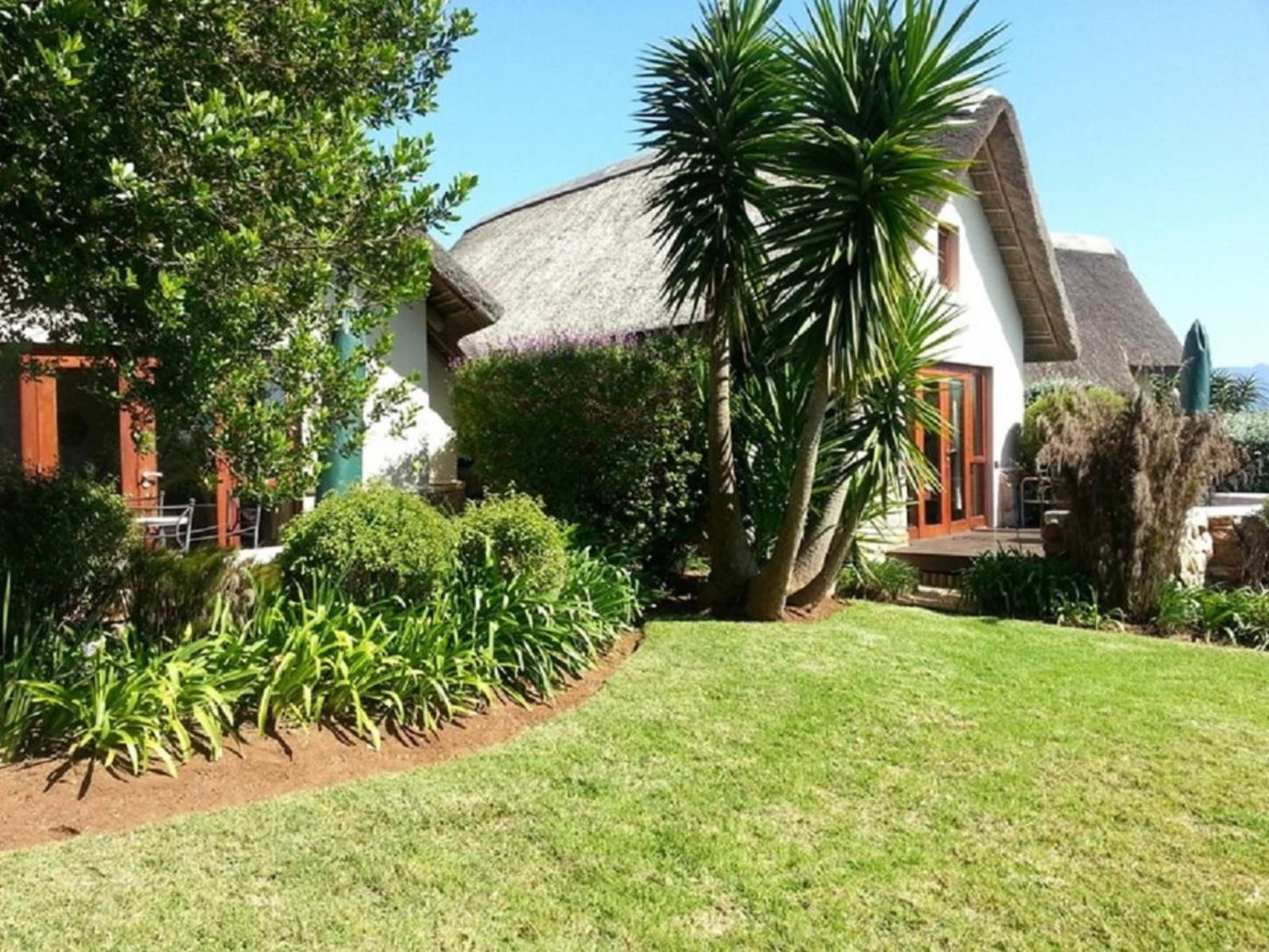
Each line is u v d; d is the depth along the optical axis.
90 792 3.97
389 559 5.78
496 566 6.44
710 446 8.66
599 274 14.60
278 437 4.12
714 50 8.27
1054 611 8.93
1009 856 3.86
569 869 3.66
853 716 5.61
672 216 8.45
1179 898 3.53
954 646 7.47
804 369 7.72
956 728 5.45
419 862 3.66
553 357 9.39
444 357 12.70
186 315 3.66
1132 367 21.86
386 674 5.13
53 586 5.21
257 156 3.68
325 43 4.18
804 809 4.29
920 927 3.31
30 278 4.00
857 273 7.03
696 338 9.52
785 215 7.62
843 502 8.91
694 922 3.30
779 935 3.23
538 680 6.00
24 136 3.34
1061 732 5.39
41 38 3.25
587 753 4.95
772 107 8.00
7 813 3.76
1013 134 13.48
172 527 9.47
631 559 9.02
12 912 3.14
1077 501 9.17
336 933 3.14
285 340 4.34
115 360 4.22
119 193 3.55
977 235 14.71
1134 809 4.34
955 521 14.52
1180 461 8.75
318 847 3.74
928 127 7.13
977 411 15.21
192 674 4.57
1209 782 4.68
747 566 8.81
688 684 6.20
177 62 3.73
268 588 5.74
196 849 3.65
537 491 9.34
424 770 4.66
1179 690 6.35
